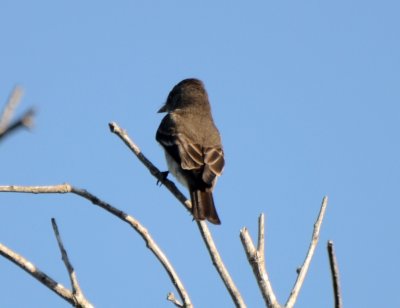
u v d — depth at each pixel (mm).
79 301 8633
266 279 8672
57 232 8992
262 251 8898
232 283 9000
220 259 9367
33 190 9422
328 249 7637
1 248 8516
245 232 8984
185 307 9000
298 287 8656
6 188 9281
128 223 9578
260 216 9172
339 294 7656
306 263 8898
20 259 8586
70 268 8789
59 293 8641
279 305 8539
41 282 8625
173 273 9195
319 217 9289
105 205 9609
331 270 7672
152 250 9375
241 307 8758
